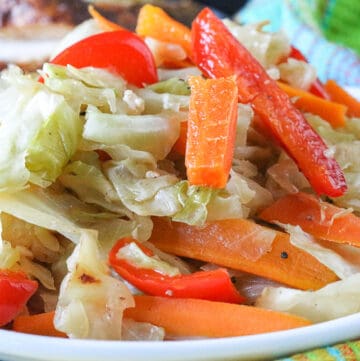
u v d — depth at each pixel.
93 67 0.43
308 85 0.48
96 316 0.36
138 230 0.39
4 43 0.82
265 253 0.39
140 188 0.39
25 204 0.38
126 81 0.43
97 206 0.40
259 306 0.38
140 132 0.40
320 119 0.46
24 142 0.39
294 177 0.43
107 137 0.39
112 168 0.40
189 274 0.38
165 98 0.42
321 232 0.40
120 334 0.37
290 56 0.50
